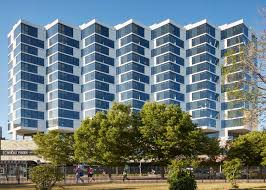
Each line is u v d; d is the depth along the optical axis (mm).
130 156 55750
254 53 23828
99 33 119875
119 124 53938
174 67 120375
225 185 38125
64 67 115875
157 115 54250
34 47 116375
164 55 120938
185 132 53688
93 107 114875
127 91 118500
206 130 116000
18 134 119312
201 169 65938
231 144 65938
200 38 121250
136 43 121125
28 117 111000
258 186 36906
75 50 120375
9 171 55625
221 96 120812
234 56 24672
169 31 121125
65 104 114000
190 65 123000
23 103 110500
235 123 113312
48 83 116750
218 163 66125
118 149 53250
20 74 111750
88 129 56562
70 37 119438
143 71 121938
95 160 55688
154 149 54781
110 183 44188
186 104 121875
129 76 118750
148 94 122250
